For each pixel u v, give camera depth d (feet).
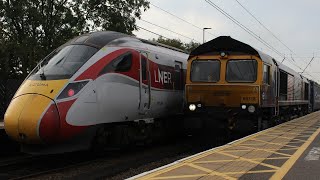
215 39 51.16
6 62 76.28
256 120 49.34
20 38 77.77
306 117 88.22
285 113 75.61
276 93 59.77
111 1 83.76
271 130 52.44
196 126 51.19
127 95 41.22
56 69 36.63
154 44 49.93
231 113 49.70
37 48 76.13
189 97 51.78
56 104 34.04
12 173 34.42
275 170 27.20
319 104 156.15
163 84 48.83
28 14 75.66
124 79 40.78
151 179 24.03
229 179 24.41
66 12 80.23
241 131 49.55
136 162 39.68
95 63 37.86
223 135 53.36
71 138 35.32
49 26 79.41
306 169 27.71
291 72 77.92
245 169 27.32
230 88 49.80
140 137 45.24
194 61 52.19
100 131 38.32
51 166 37.70
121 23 84.02
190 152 46.70
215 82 50.65
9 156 42.80
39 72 37.06
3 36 76.13
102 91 37.81
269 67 53.88
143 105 44.16
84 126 35.91
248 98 49.08
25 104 34.04
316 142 40.78
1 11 74.95
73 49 38.63
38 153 35.14
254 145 38.34
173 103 52.06
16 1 75.05
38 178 32.22
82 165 37.76
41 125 32.96
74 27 81.92
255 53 49.67
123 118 41.06
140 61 43.70
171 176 24.89
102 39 40.27
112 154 44.42
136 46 43.93
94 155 43.70
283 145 38.47
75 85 35.68
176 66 53.11
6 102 59.16
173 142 55.98
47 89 34.76
